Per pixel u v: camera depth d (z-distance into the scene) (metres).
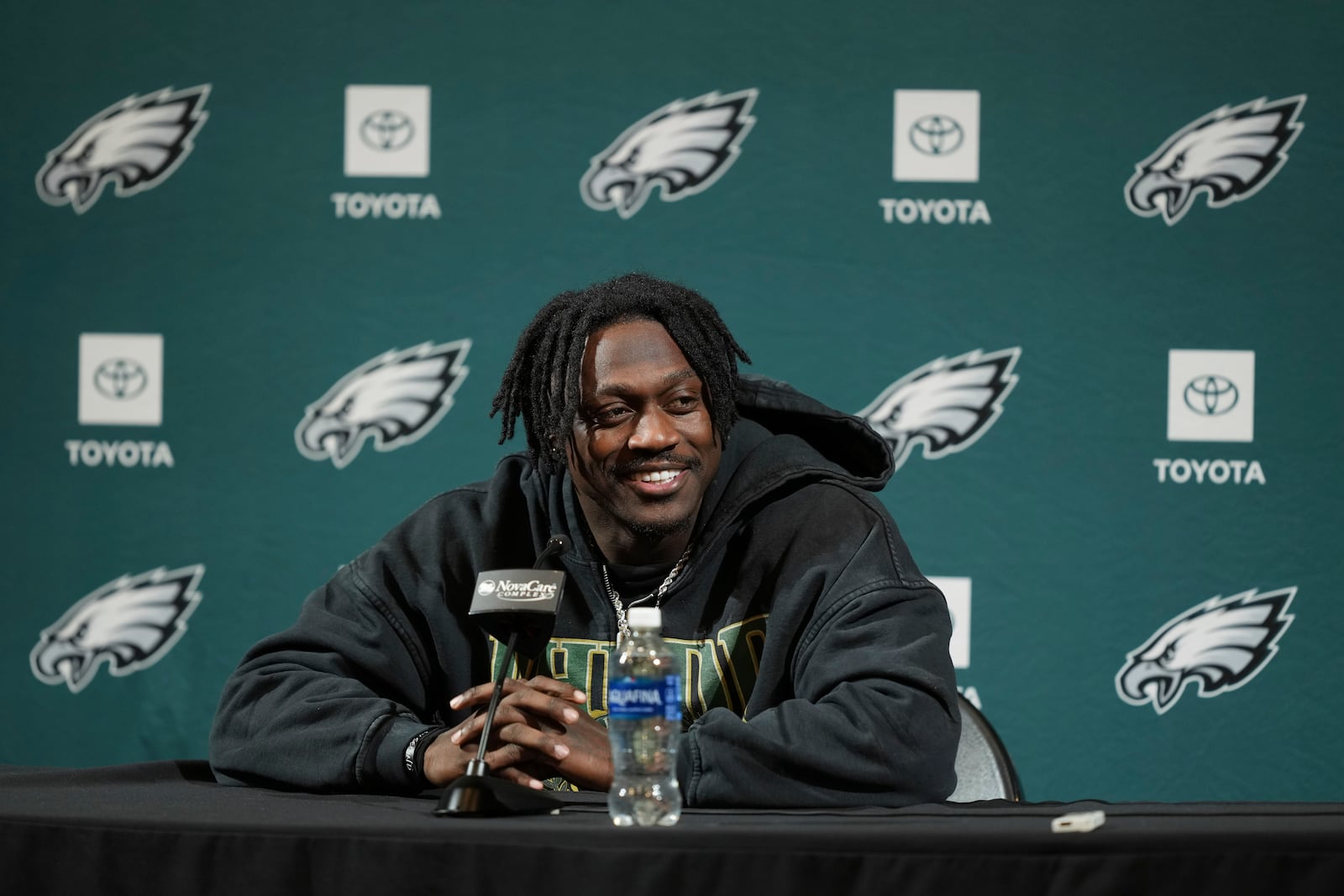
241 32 6.49
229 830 2.28
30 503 6.43
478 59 6.47
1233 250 6.33
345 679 3.44
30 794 2.88
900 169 6.39
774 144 6.42
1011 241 6.36
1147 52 6.37
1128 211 6.35
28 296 6.46
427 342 6.45
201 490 6.43
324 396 6.43
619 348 3.51
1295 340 6.30
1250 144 6.35
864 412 6.35
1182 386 6.30
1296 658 6.22
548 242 6.45
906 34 6.41
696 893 2.15
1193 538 6.27
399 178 6.47
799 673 3.46
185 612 6.40
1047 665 6.26
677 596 3.79
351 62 6.48
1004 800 2.92
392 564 3.86
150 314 6.45
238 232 6.47
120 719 6.37
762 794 2.85
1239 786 6.21
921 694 3.05
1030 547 6.29
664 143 6.45
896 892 2.13
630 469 3.50
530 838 2.19
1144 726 6.23
